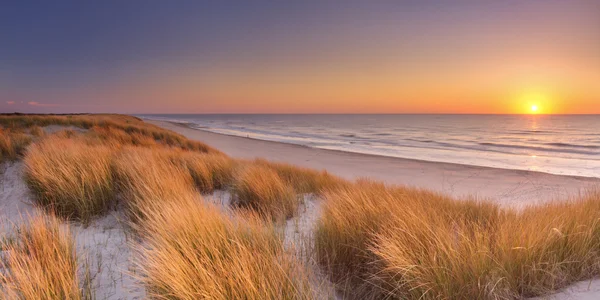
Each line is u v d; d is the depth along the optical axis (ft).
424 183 41.55
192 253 7.69
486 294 7.32
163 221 10.10
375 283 8.36
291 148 87.20
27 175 17.75
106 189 15.12
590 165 59.06
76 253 9.17
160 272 7.02
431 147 94.07
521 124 299.99
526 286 7.97
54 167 16.96
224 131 179.01
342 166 56.34
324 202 15.53
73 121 59.82
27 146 26.61
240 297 6.54
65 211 13.83
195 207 10.85
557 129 208.54
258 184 18.19
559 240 9.30
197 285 6.65
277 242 9.40
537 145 98.58
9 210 14.83
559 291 7.97
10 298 6.37
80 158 19.35
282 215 14.99
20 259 7.98
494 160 66.44
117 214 14.38
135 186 15.60
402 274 7.57
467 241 8.50
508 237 9.30
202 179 21.09
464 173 48.93
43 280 6.72
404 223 9.82
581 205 14.08
